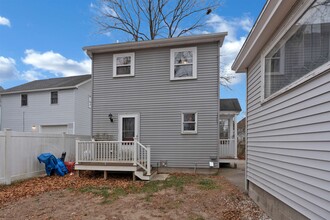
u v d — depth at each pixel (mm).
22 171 7070
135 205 4668
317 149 2570
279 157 3578
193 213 4219
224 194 5461
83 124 15961
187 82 8758
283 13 3396
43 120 15703
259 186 4520
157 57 9086
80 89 15734
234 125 11391
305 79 2791
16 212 4250
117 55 9438
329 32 2527
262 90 4414
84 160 7578
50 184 6488
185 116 8766
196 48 8742
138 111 9086
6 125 16656
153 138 8859
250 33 4367
